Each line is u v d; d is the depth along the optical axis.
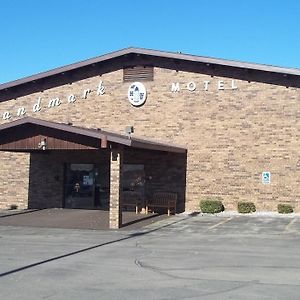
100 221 20.12
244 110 23.12
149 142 20.94
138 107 24.70
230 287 8.77
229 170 23.23
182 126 23.98
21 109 26.64
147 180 24.50
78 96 25.75
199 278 9.52
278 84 22.72
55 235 16.12
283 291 8.49
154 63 24.56
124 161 24.91
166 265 10.84
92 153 25.52
